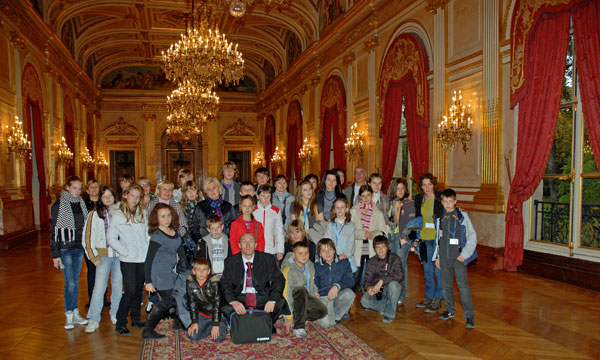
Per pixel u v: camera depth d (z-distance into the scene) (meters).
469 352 3.96
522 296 5.72
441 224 4.80
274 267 4.52
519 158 6.87
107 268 4.73
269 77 24.28
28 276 7.43
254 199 5.87
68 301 4.75
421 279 6.87
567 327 4.56
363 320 4.95
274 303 4.36
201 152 27.03
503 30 7.28
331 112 14.70
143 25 18.28
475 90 7.91
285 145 20.88
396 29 10.50
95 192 5.35
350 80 13.12
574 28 5.98
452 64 8.47
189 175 6.04
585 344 4.10
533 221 7.23
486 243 7.51
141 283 4.68
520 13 6.83
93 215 4.69
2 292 6.35
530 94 6.64
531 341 4.19
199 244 5.07
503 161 7.38
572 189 6.49
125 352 4.09
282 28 19.70
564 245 6.58
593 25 5.71
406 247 5.51
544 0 6.42
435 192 5.13
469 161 8.09
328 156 15.12
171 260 4.52
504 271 7.18
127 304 4.56
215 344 4.29
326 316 4.69
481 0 7.72
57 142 15.27
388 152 10.70
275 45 20.69
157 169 25.75
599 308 5.20
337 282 4.82
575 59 6.35
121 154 25.78
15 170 11.51
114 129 25.23
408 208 5.52
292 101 19.45
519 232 7.02
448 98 8.62
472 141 7.99
